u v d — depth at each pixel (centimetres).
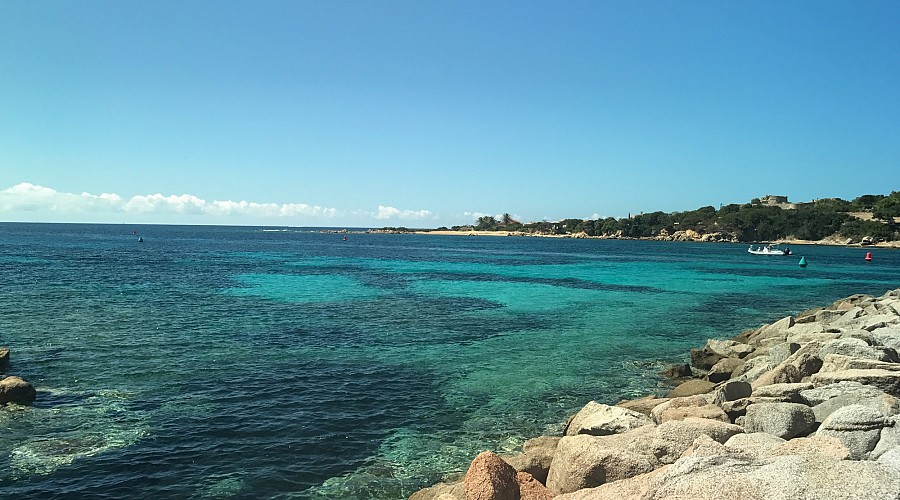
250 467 1229
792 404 1091
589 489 739
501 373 2028
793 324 2539
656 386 1916
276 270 6253
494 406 1672
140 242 12675
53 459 1226
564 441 964
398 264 7819
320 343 2420
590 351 2425
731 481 615
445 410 1625
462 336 2666
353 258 9044
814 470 600
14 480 1130
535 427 1511
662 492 641
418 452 1332
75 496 1083
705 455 723
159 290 4106
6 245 9738
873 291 5525
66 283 4331
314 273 5981
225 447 1323
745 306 4119
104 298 3588
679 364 2228
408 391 1791
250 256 8825
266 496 1112
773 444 824
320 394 1730
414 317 3181
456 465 1267
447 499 881
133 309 3177
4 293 3669
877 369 1362
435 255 10575
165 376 1852
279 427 1454
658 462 877
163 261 7156
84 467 1196
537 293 4500
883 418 927
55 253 7938
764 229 19700
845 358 1443
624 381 1969
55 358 2027
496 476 877
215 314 3089
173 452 1284
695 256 11669
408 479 1195
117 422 1442
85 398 1611
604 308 3734
